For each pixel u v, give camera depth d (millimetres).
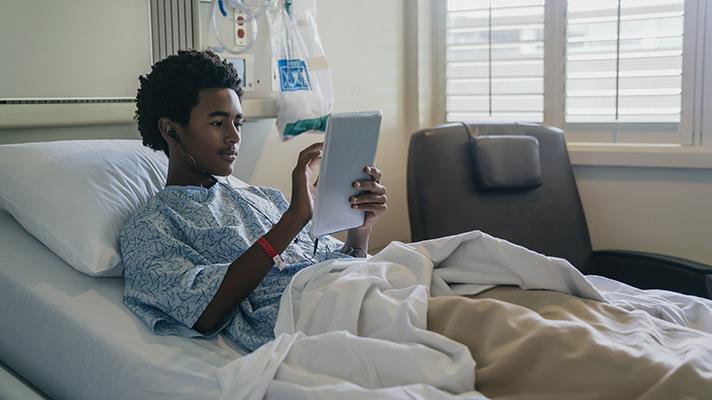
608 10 2801
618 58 2803
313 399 1041
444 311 1259
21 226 1574
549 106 2973
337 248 1705
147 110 1587
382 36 2975
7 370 1418
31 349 1390
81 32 1769
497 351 1147
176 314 1332
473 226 2408
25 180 1517
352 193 1489
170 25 2037
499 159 2445
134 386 1227
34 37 1674
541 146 2598
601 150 2762
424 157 2438
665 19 2705
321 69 2312
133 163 1657
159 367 1224
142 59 1920
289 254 1567
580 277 1391
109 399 1259
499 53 3045
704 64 2650
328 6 2656
